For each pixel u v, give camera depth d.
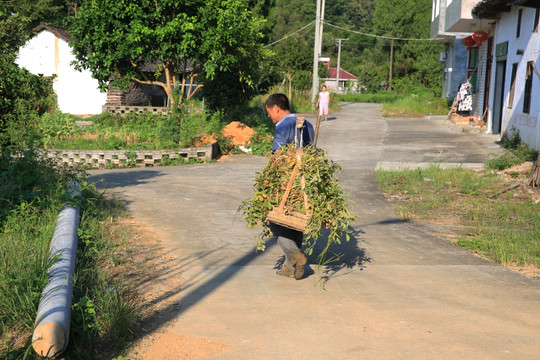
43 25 28.80
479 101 21.97
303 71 36.22
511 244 6.15
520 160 12.06
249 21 18.98
